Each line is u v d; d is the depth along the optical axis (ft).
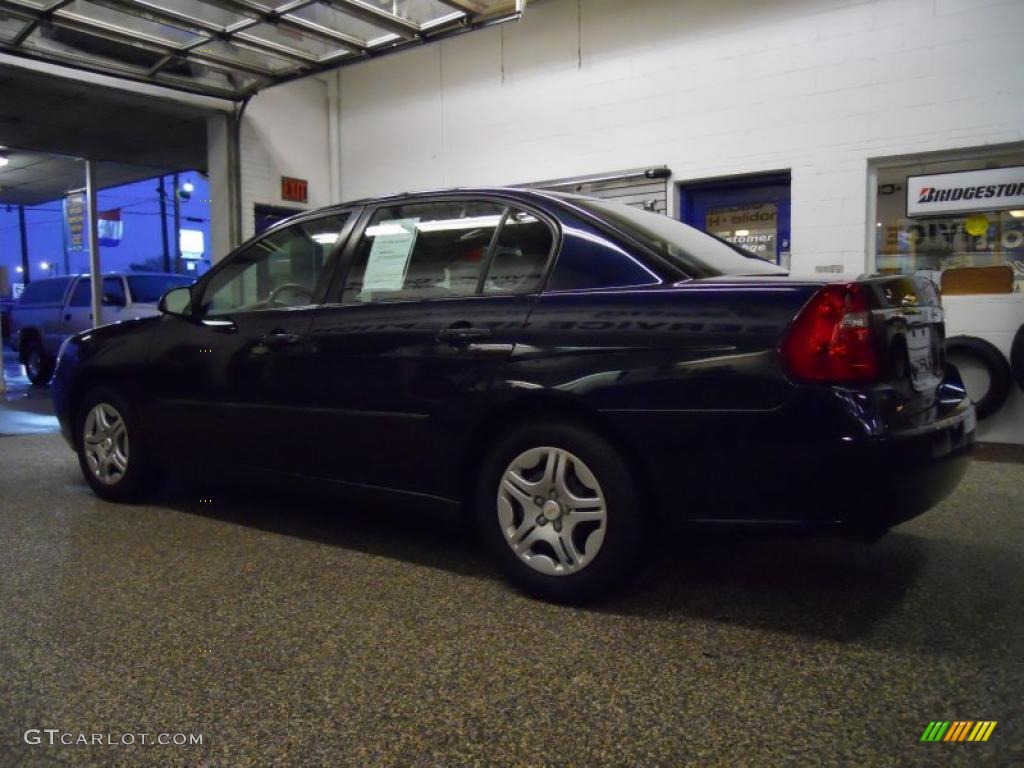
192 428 14.34
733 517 9.29
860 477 8.56
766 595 10.71
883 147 21.86
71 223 50.44
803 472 8.80
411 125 31.35
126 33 23.15
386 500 12.00
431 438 11.27
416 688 8.18
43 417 29.81
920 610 10.15
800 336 8.80
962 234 21.47
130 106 29.22
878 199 22.52
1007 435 20.85
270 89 31.40
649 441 9.50
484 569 11.89
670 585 11.11
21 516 14.98
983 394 20.92
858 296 8.87
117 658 8.91
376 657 8.89
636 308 9.87
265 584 11.23
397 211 12.81
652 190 25.71
